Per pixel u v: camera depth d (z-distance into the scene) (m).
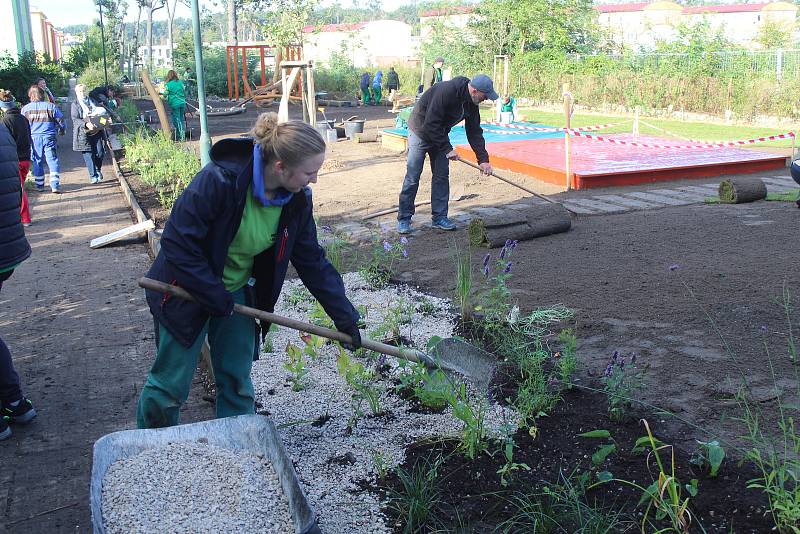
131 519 2.84
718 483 3.29
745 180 9.82
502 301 5.66
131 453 3.14
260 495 2.97
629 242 7.67
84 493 3.56
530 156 13.89
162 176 12.49
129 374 4.94
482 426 3.72
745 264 6.66
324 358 4.91
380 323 5.44
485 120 22.08
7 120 9.73
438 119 7.95
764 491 3.06
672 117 24.19
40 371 5.02
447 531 3.08
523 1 34.28
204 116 10.71
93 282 7.16
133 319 6.05
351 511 3.24
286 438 3.88
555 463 3.54
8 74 32.50
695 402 4.05
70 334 5.72
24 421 4.22
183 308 3.23
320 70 40.84
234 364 3.54
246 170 3.04
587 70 28.91
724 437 3.66
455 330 5.29
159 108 18.39
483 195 10.91
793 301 5.58
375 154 16.23
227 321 3.47
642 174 11.55
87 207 11.30
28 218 10.05
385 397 4.31
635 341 4.96
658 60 26.06
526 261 7.07
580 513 3.05
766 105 21.33
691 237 7.84
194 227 3.06
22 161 9.91
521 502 3.20
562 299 5.89
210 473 3.06
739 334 5.00
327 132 18.83
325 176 13.38
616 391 3.95
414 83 37.38
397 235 8.43
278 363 4.85
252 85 37.69
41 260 8.09
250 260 3.36
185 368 3.36
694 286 6.05
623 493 3.28
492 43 35.69
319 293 3.55
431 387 3.96
